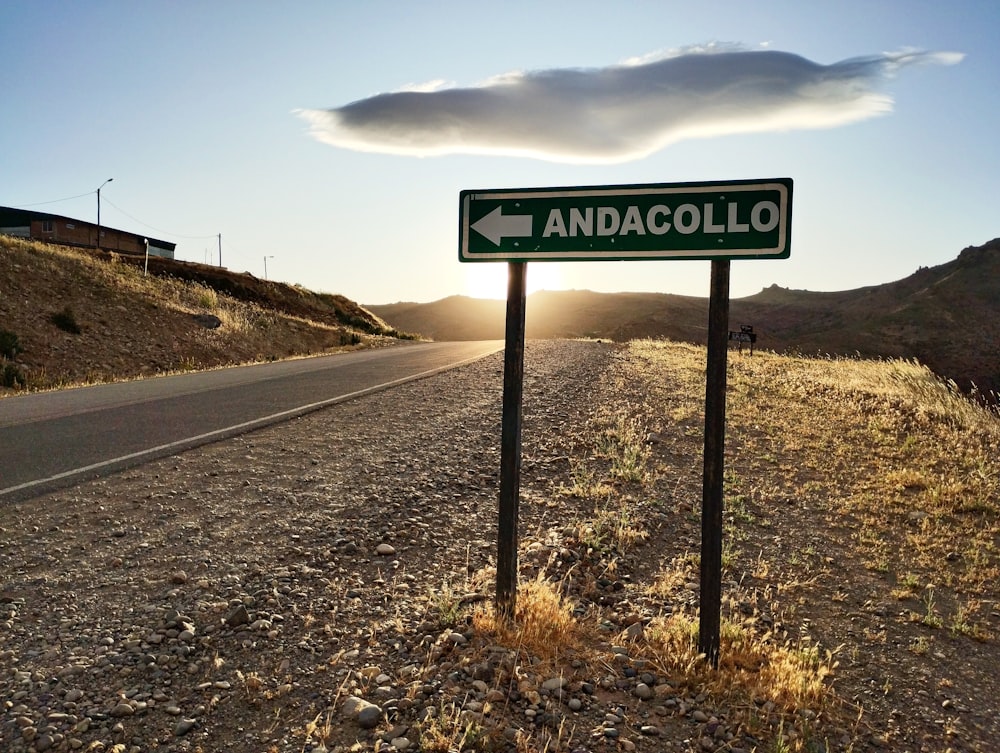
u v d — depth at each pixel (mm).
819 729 3572
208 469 7539
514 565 4176
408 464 7875
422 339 53812
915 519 7078
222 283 44812
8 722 3223
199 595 4531
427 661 3717
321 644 3961
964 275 123188
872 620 5039
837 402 12797
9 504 6266
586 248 4016
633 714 3451
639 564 5559
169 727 3227
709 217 3822
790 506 7375
